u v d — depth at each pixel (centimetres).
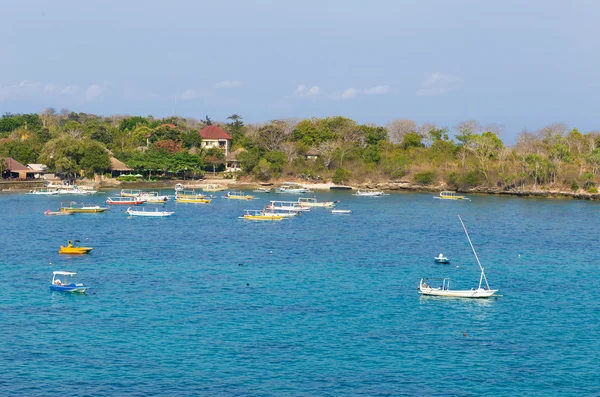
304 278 12275
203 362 8094
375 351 8506
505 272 13050
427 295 11125
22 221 19362
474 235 17712
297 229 18688
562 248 15812
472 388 7500
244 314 9944
